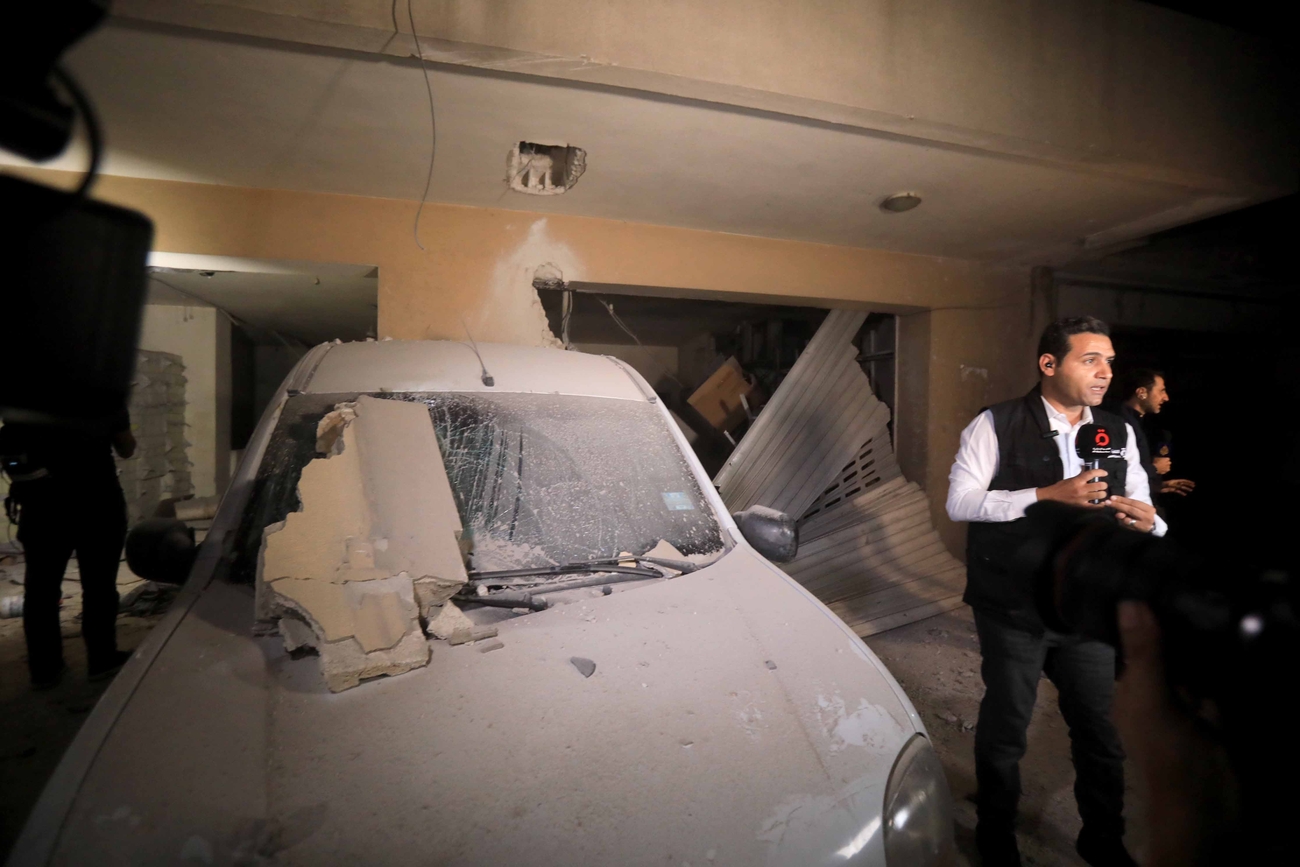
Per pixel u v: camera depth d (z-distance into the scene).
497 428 2.23
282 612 1.53
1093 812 2.12
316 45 2.39
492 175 3.55
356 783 1.19
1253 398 7.82
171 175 3.50
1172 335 7.47
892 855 1.26
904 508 5.32
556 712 1.38
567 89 2.73
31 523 3.13
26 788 2.42
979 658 3.99
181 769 1.19
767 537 2.33
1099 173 3.62
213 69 2.54
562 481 2.15
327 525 1.70
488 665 1.52
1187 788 0.48
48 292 0.71
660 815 1.19
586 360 2.80
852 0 2.87
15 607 4.18
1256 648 0.44
